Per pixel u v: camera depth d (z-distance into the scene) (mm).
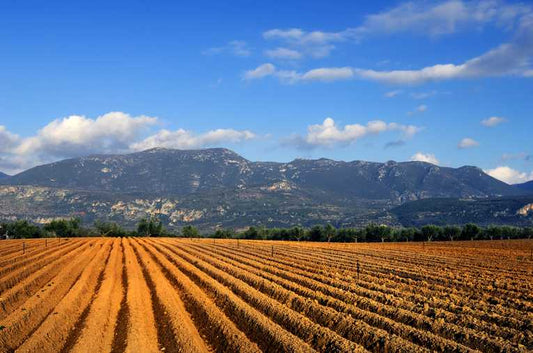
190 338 23156
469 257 61875
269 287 33688
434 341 20172
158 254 67250
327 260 56844
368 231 137000
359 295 31609
